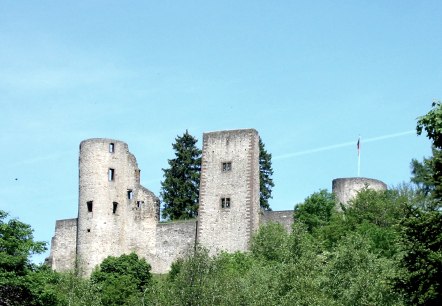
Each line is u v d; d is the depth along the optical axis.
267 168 138.25
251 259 100.94
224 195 113.50
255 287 77.50
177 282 73.19
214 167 114.81
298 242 90.44
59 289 89.44
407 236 56.19
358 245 87.69
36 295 73.88
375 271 80.38
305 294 76.62
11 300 72.81
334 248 93.62
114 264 107.88
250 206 112.19
